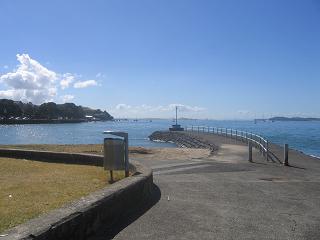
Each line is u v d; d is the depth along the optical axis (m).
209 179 14.48
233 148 32.81
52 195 10.27
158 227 8.16
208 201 10.62
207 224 8.41
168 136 74.25
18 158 20.02
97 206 7.71
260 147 28.66
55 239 6.25
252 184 13.44
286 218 8.95
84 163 17.78
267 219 8.85
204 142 44.69
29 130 141.75
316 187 12.98
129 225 8.27
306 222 8.64
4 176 13.84
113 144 12.32
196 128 77.62
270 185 13.27
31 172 14.88
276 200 10.83
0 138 88.00
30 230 5.93
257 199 10.94
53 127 179.00
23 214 8.23
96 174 14.15
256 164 20.34
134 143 69.50
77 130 142.50
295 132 111.19
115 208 8.61
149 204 10.20
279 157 24.95
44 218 6.55
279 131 119.94
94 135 102.19
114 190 8.77
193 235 7.66
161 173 16.09
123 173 13.93
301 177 15.38
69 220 6.67
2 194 10.38
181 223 8.47
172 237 7.53
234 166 18.84
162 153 28.52
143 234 7.69
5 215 8.13
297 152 29.27
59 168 16.08
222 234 7.74
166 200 10.70
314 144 60.97
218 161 21.56
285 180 14.47
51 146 32.16
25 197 10.00
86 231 7.28
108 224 8.23
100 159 17.03
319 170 18.25
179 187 12.69
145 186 10.80
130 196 9.57
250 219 8.84
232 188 12.59
